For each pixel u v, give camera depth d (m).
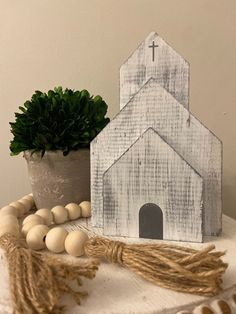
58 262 0.41
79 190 0.67
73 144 0.64
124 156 0.55
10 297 0.41
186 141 0.56
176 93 0.57
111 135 0.59
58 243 0.51
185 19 0.82
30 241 0.52
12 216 0.57
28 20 0.81
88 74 0.83
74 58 0.82
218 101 0.85
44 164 0.65
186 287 0.41
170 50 0.57
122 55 0.83
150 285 0.43
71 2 0.81
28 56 0.82
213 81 0.84
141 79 0.59
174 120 0.56
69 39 0.82
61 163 0.65
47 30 0.82
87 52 0.82
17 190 0.86
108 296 0.41
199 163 0.56
